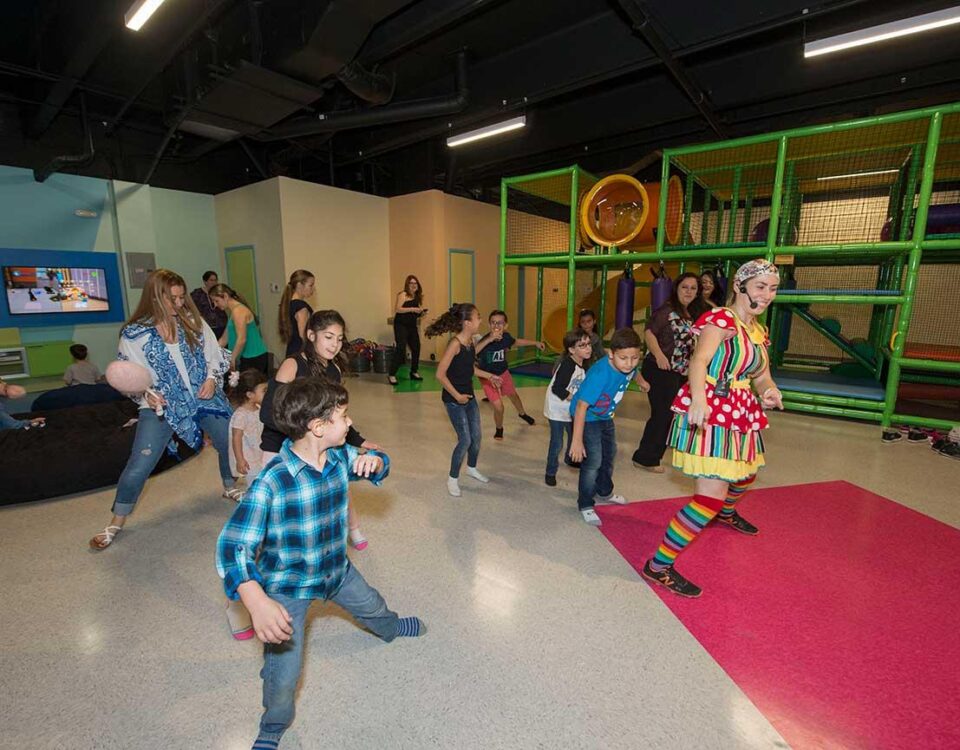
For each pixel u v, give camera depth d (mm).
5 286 6379
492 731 1449
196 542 2572
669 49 4883
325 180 9469
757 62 5957
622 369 2395
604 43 5305
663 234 5543
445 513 2904
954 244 4129
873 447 4188
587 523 2771
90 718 1488
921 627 1906
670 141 8227
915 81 5738
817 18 4918
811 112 6887
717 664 1717
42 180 6496
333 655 1754
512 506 3004
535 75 5895
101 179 7090
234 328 4383
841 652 1772
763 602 2066
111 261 7254
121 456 3346
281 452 1278
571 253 6254
